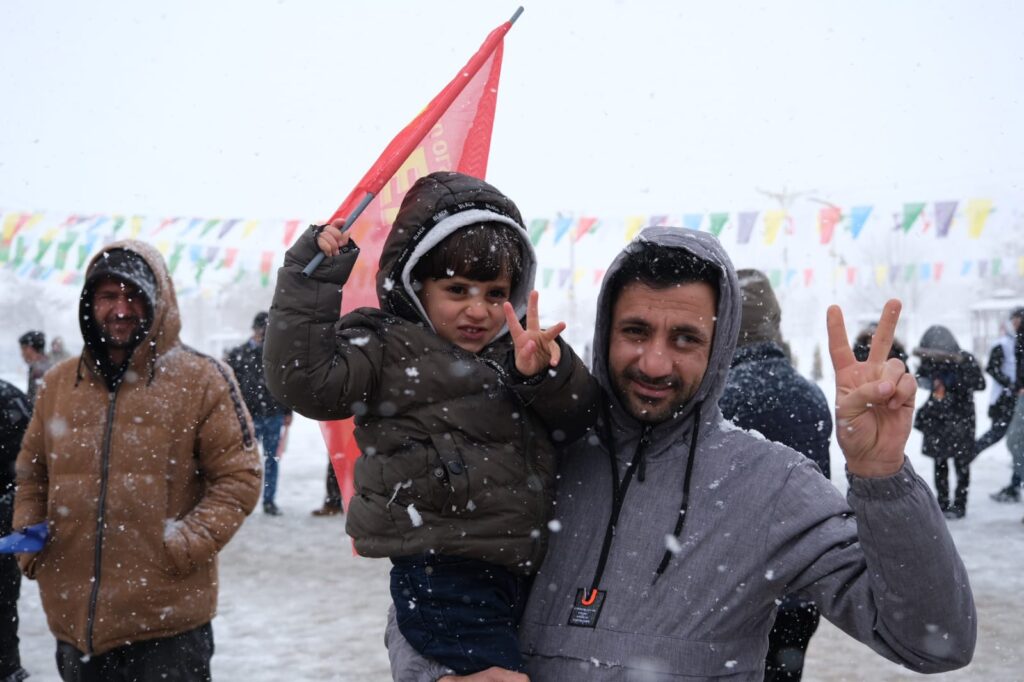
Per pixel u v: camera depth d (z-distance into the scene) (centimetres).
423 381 195
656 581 177
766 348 333
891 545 151
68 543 302
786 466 182
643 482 186
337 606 600
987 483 1027
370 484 194
